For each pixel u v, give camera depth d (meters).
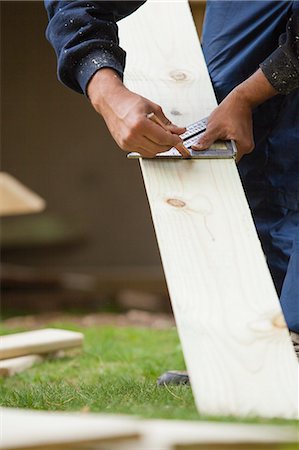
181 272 4.13
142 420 2.91
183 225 4.32
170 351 7.45
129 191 19.64
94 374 6.14
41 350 6.79
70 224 19.44
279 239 5.61
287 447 2.52
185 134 4.79
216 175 4.60
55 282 15.68
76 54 4.70
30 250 19.20
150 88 5.21
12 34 19.47
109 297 15.97
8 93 19.58
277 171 5.61
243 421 3.35
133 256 19.56
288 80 4.91
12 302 15.22
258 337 3.88
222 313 3.97
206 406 3.62
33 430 2.59
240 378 3.73
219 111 4.90
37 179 19.64
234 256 4.20
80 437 2.44
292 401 3.64
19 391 5.11
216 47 5.69
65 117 19.62
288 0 5.48
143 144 4.45
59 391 4.93
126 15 5.07
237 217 4.37
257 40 5.55
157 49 5.46
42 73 19.55
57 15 4.84
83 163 19.64
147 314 13.83
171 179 4.56
